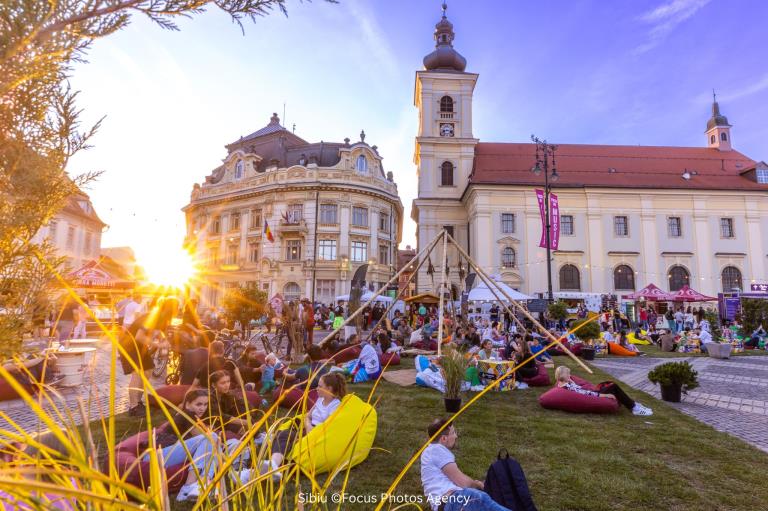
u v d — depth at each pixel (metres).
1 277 1.92
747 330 21.41
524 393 9.55
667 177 40.97
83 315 11.54
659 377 9.05
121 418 6.64
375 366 10.91
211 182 54.78
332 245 46.06
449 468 3.67
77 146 2.04
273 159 49.50
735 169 41.81
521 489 3.43
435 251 40.66
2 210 1.86
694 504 4.23
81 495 0.84
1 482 0.73
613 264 38.03
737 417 7.66
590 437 6.27
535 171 24.88
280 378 8.31
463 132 42.75
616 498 4.35
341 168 47.38
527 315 13.48
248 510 1.49
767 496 4.41
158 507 1.08
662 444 5.98
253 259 48.06
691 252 38.31
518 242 37.78
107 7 1.77
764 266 38.25
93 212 43.50
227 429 4.88
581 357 16.27
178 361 9.54
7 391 7.36
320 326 31.88
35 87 1.91
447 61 44.19
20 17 1.59
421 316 28.55
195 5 1.94
